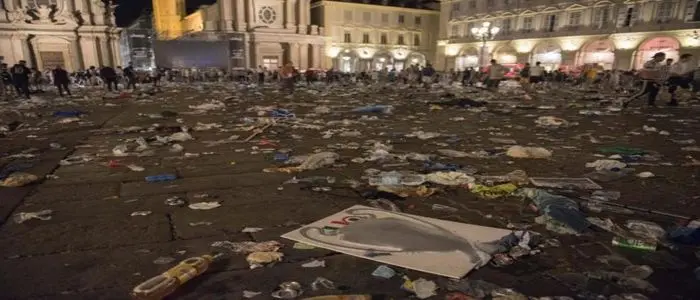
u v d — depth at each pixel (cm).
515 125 957
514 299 244
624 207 403
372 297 251
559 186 470
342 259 296
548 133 849
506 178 498
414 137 796
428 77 3047
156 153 647
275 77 4028
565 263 291
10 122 998
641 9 3925
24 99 1744
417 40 6169
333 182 484
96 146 707
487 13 5309
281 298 248
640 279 269
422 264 286
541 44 4769
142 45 4491
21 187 464
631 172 532
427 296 249
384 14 5853
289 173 527
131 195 438
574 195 441
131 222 362
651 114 1192
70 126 941
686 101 1627
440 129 898
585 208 401
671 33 3703
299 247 314
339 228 346
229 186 470
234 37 4788
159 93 2144
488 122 1008
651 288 259
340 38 5631
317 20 5669
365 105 1436
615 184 480
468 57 5641
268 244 316
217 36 4728
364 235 332
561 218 357
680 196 436
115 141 755
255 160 601
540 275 275
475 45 5450
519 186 474
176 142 742
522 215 382
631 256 302
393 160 596
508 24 5103
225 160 601
